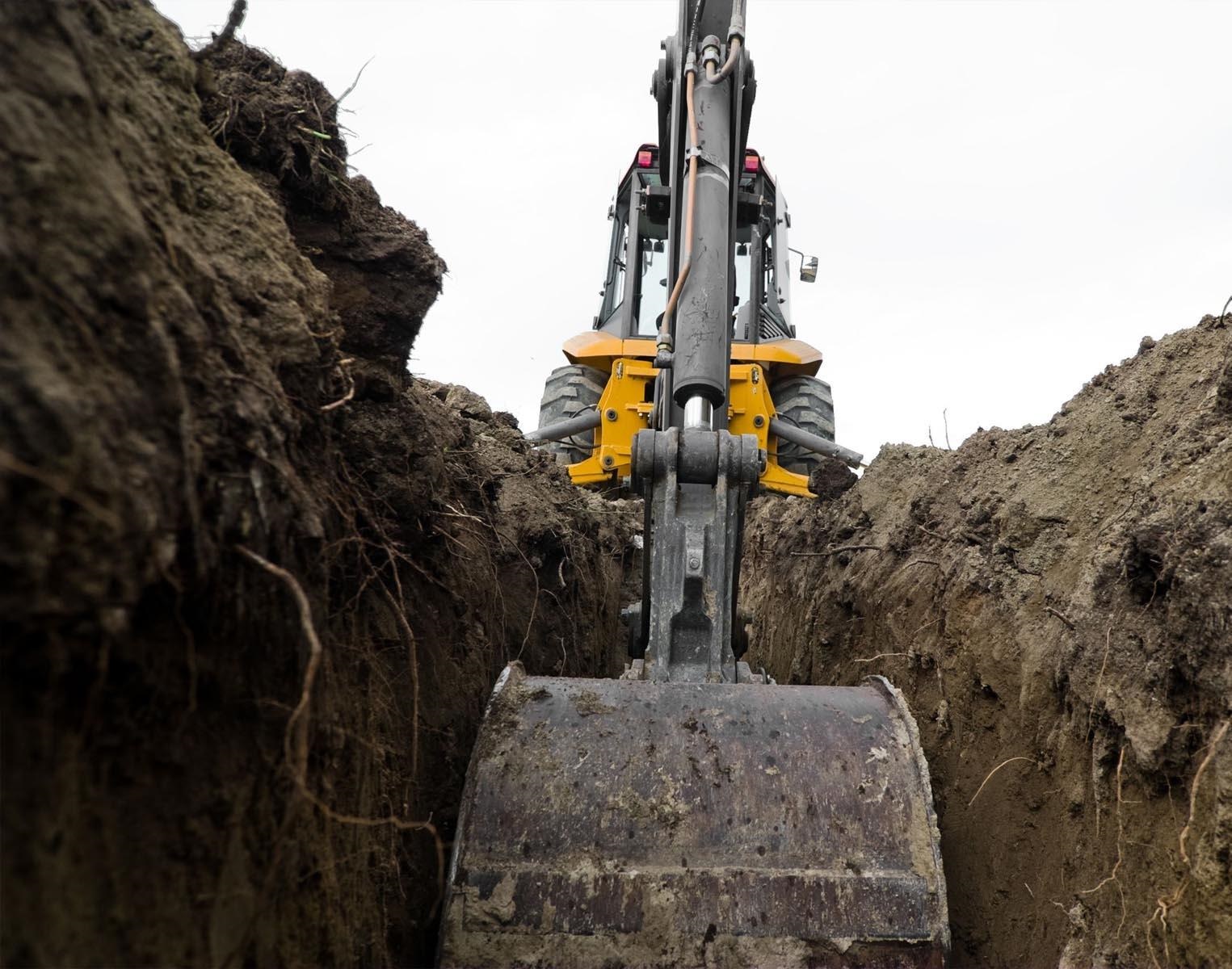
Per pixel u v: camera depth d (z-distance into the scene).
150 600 1.40
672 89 4.59
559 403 7.89
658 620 3.55
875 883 2.56
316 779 1.97
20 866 1.10
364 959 2.20
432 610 3.24
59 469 1.13
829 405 7.76
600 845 2.62
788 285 8.38
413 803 2.74
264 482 1.71
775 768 2.78
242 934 1.59
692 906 2.51
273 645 1.75
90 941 1.22
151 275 1.52
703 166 4.25
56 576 1.12
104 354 1.32
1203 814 2.11
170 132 1.98
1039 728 3.08
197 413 1.56
